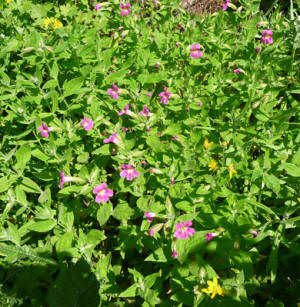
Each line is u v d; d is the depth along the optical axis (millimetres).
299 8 737
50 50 497
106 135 488
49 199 401
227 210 400
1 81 509
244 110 409
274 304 357
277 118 442
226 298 326
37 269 371
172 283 357
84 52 521
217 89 543
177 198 415
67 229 409
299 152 421
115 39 627
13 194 412
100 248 470
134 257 461
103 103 539
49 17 767
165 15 675
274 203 447
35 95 497
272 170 435
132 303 404
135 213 442
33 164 479
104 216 398
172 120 516
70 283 360
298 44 562
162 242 398
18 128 557
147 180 436
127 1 656
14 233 386
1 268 393
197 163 457
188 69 605
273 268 375
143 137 490
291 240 402
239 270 377
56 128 454
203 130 482
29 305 374
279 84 483
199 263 339
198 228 409
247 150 475
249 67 551
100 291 375
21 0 736
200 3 940
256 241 372
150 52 604
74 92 483
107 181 529
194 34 570
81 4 823
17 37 627
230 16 624
